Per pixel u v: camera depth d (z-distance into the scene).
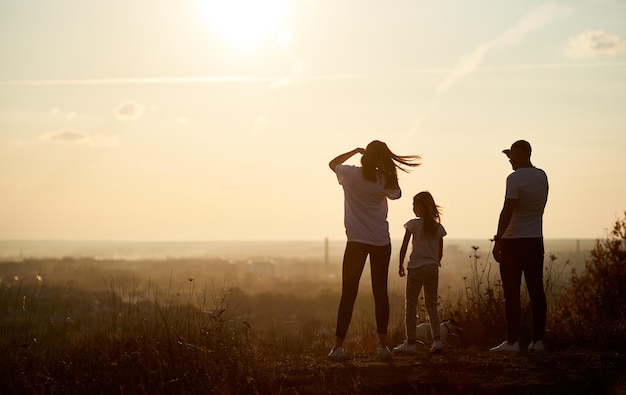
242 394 7.29
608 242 11.83
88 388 7.31
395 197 8.23
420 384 7.27
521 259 8.72
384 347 8.32
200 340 8.20
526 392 7.07
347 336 11.39
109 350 8.27
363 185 8.20
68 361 8.08
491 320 10.31
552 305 11.53
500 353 8.59
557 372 7.54
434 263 8.68
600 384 7.20
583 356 8.20
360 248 8.22
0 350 8.23
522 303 10.57
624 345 9.27
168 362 7.69
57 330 9.30
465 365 7.83
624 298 11.11
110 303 10.52
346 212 8.35
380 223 8.27
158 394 7.11
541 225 8.79
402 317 10.92
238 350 7.98
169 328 8.61
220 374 7.42
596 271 11.69
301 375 7.66
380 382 7.34
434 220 8.64
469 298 10.80
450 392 7.14
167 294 10.41
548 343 9.60
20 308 9.92
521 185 8.65
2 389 7.43
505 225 8.66
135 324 9.20
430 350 8.69
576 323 10.35
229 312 9.68
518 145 8.88
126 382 7.39
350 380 7.41
